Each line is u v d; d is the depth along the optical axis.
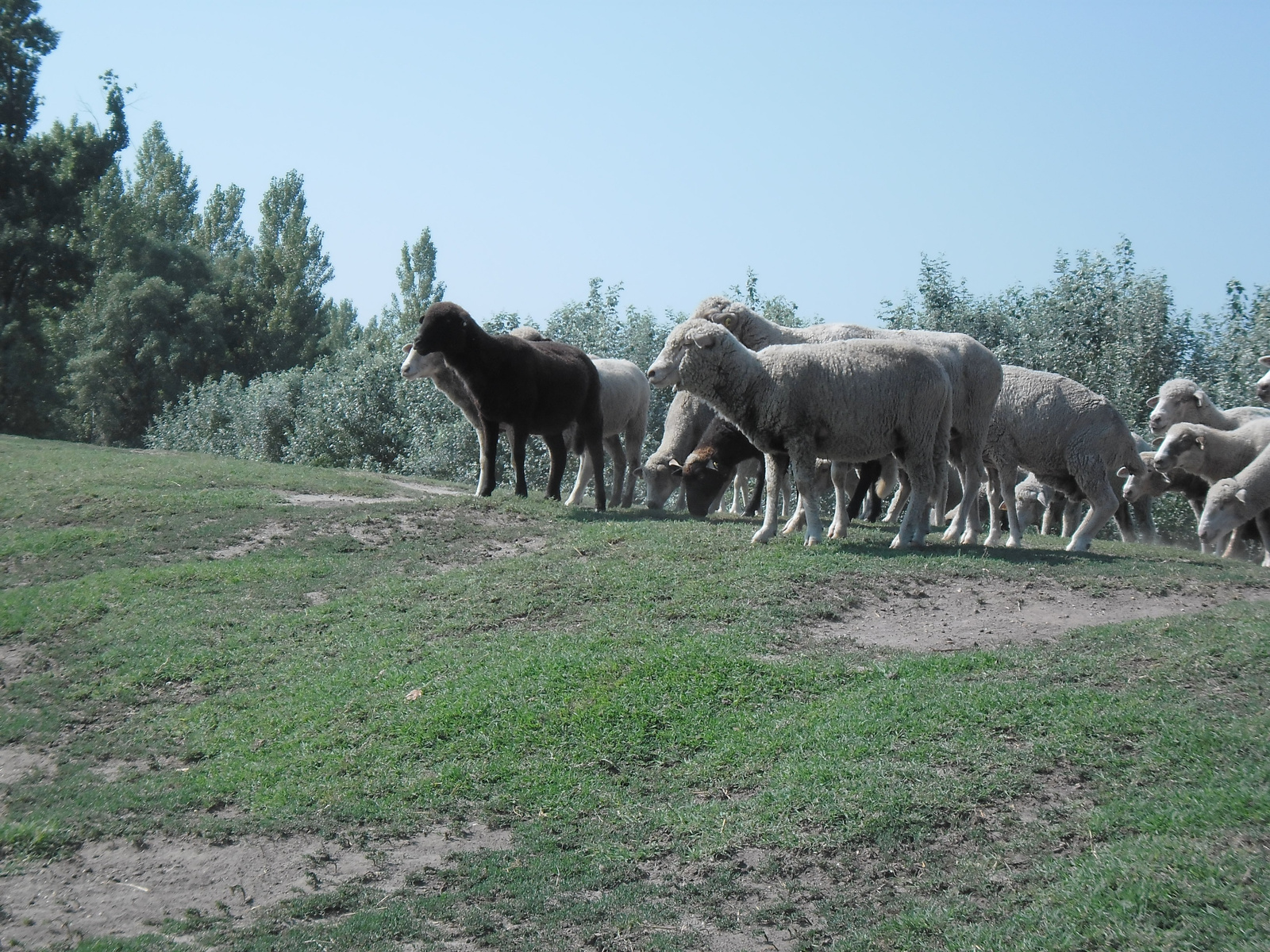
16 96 49.31
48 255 48.28
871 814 5.96
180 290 56.72
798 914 5.34
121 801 6.97
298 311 65.19
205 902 5.84
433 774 6.99
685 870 5.82
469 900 5.68
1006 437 13.31
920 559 10.70
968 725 6.79
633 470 18.73
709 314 14.31
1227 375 24.28
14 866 6.25
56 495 14.64
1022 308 28.80
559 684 7.86
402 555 11.88
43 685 9.05
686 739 7.14
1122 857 5.29
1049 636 8.57
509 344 14.05
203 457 20.11
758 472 17.20
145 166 73.31
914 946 4.94
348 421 34.88
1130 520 18.52
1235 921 4.69
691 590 9.68
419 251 66.12
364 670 8.62
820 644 8.55
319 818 6.62
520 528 12.80
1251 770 5.86
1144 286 25.97
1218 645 7.74
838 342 11.30
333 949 5.29
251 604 10.45
